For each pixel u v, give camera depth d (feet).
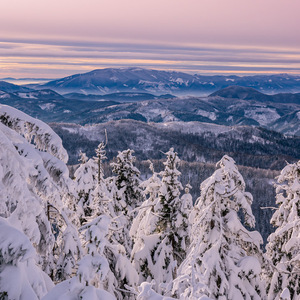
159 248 70.03
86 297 20.52
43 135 31.91
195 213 54.75
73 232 40.60
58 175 31.19
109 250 49.67
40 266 33.32
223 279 47.67
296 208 68.33
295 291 65.51
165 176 70.59
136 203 94.94
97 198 56.39
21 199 24.34
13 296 19.84
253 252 53.83
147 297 24.88
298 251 66.64
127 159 92.99
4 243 19.62
